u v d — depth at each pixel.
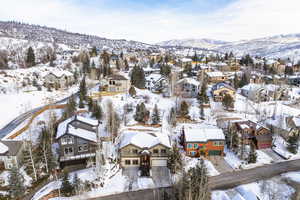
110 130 46.66
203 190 26.66
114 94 69.56
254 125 49.78
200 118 56.16
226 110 62.00
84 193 31.53
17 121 50.81
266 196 31.95
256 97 72.88
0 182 32.84
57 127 44.66
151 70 103.62
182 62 128.62
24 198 30.38
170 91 71.75
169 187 33.56
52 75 78.19
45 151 36.03
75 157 38.00
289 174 37.91
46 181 34.41
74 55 126.25
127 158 39.19
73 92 75.75
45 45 167.25
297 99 78.38
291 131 50.50
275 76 101.06
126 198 31.11
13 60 105.88
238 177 36.81
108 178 35.44
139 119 52.12
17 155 35.91
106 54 120.06
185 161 40.59
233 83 88.50
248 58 138.12
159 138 40.81
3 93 65.00
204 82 77.75
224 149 46.34
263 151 46.44
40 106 61.19
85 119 43.47
